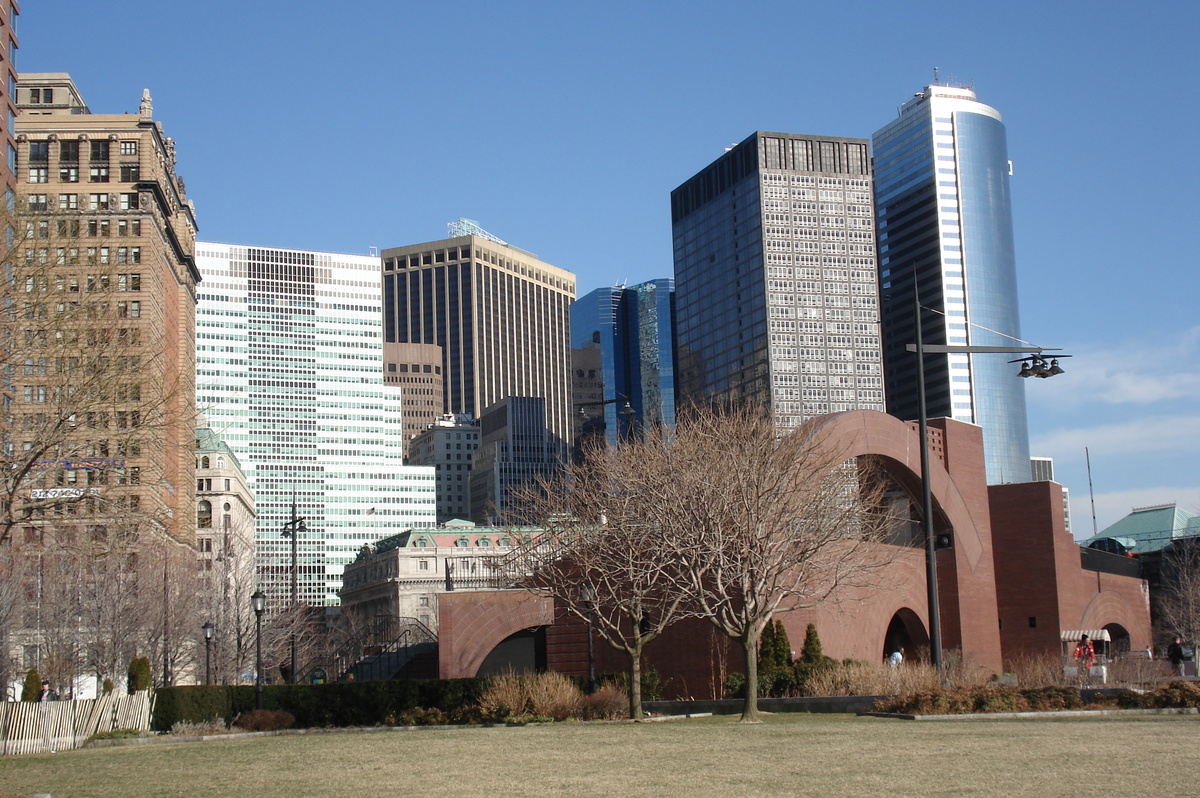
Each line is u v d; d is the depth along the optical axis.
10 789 22.77
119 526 44.19
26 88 156.75
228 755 29.73
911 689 41.38
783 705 42.66
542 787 20.20
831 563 49.22
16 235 40.62
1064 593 74.50
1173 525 155.38
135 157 141.38
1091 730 28.89
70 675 73.62
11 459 36.91
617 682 51.12
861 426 59.12
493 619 64.69
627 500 49.53
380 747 30.05
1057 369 43.44
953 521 66.06
